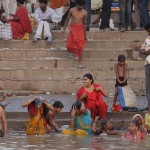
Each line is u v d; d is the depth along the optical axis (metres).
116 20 50.22
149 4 49.84
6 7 48.00
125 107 34.78
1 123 31.14
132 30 45.97
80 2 42.56
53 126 32.59
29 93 40.66
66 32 45.94
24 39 45.34
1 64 42.66
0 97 32.06
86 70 41.78
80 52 42.53
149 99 34.91
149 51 35.09
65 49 43.72
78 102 32.22
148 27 35.25
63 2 47.06
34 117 31.92
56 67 42.66
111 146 27.92
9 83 41.25
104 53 43.53
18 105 36.38
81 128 32.22
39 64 42.72
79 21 42.72
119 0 45.66
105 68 42.28
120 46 44.44
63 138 30.45
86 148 27.33
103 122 32.03
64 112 33.88
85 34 42.91
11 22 45.34
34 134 31.81
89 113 32.28
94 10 49.47
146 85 35.09
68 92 41.06
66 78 41.69
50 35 44.59
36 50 43.75
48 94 40.81
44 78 41.69
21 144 28.45
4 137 30.78
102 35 45.47
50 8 46.25
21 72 41.88
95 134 32.09
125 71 35.38
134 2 47.75
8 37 44.56
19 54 43.69
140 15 46.25
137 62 42.31
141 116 31.75
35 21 46.91
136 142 29.23
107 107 34.00
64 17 47.41
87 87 33.56
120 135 31.66
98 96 33.47
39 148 27.34
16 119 34.03
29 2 49.50
